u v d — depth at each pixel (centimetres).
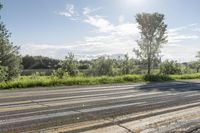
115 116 934
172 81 3012
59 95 1451
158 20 4497
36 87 1989
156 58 4600
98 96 1450
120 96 1474
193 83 2688
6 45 3306
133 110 1055
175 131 776
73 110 1013
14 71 3312
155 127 814
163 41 4569
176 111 1080
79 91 1694
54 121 831
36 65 7244
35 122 811
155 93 1672
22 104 1113
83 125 798
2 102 1157
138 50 4634
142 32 4575
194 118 965
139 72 4716
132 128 793
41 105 1101
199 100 1409
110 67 4431
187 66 5459
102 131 748
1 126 754
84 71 4316
